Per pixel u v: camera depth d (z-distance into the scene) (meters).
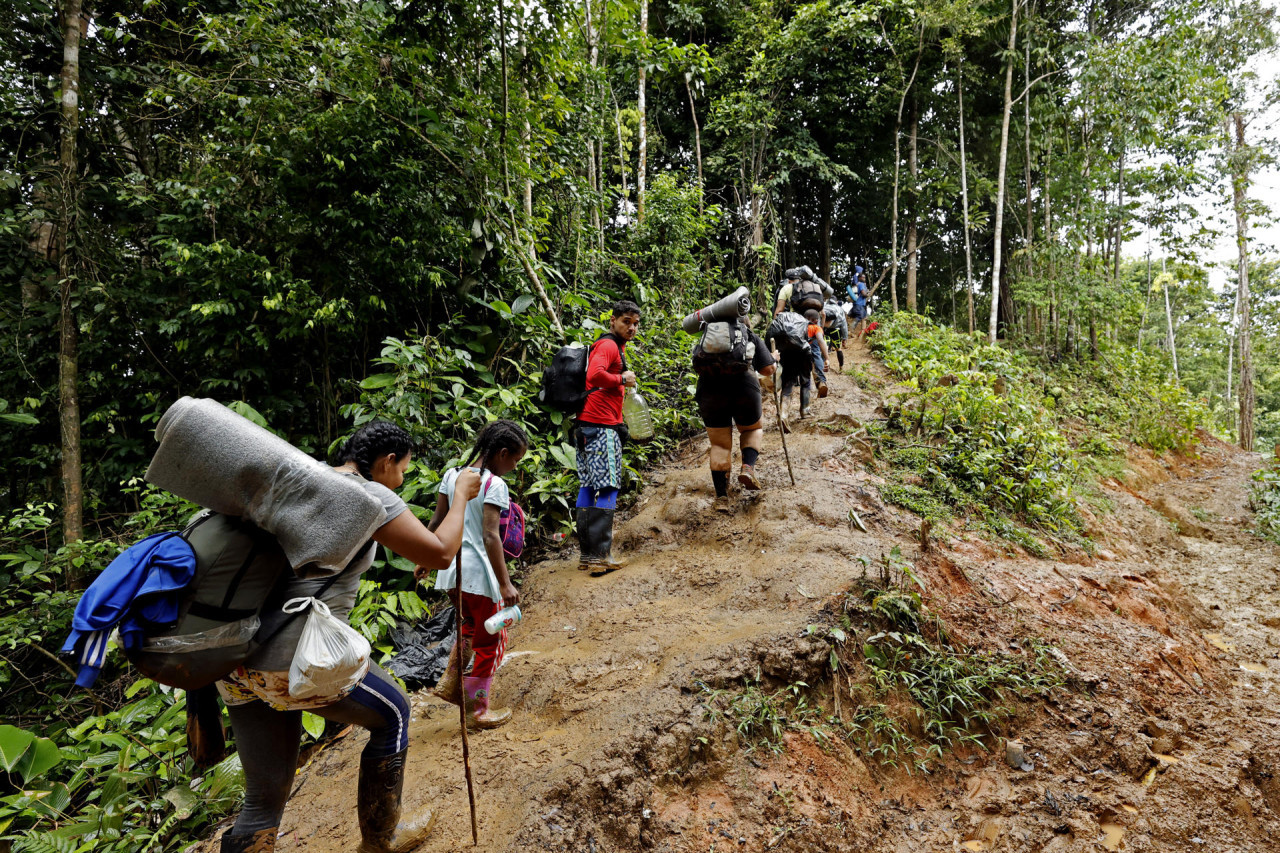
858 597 3.43
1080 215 13.36
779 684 3.01
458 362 5.98
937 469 5.64
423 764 2.84
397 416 5.40
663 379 8.06
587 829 2.35
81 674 1.58
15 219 6.91
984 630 3.57
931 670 3.18
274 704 1.84
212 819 3.19
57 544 6.97
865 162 18.44
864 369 9.47
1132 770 2.93
